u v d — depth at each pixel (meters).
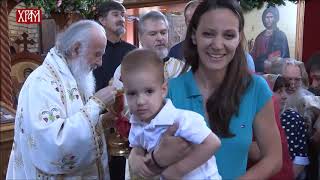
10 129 3.07
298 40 6.13
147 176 1.27
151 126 1.26
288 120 2.14
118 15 3.59
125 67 1.28
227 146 1.35
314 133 2.31
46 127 1.90
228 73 1.39
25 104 1.97
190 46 1.45
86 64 2.13
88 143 1.95
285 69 2.54
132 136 1.35
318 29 6.07
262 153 1.40
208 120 1.38
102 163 2.12
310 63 2.84
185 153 1.22
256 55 6.15
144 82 1.24
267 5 5.42
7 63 3.37
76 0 3.94
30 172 2.04
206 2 1.33
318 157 2.25
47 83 1.98
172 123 1.24
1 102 3.28
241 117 1.37
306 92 2.55
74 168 2.00
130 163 1.33
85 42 2.09
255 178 1.32
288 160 1.85
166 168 1.24
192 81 1.44
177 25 6.26
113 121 2.06
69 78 2.09
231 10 1.30
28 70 3.98
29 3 3.59
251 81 1.41
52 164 1.94
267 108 1.39
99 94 2.01
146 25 2.65
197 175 1.27
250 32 6.11
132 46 3.75
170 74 2.31
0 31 3.31
